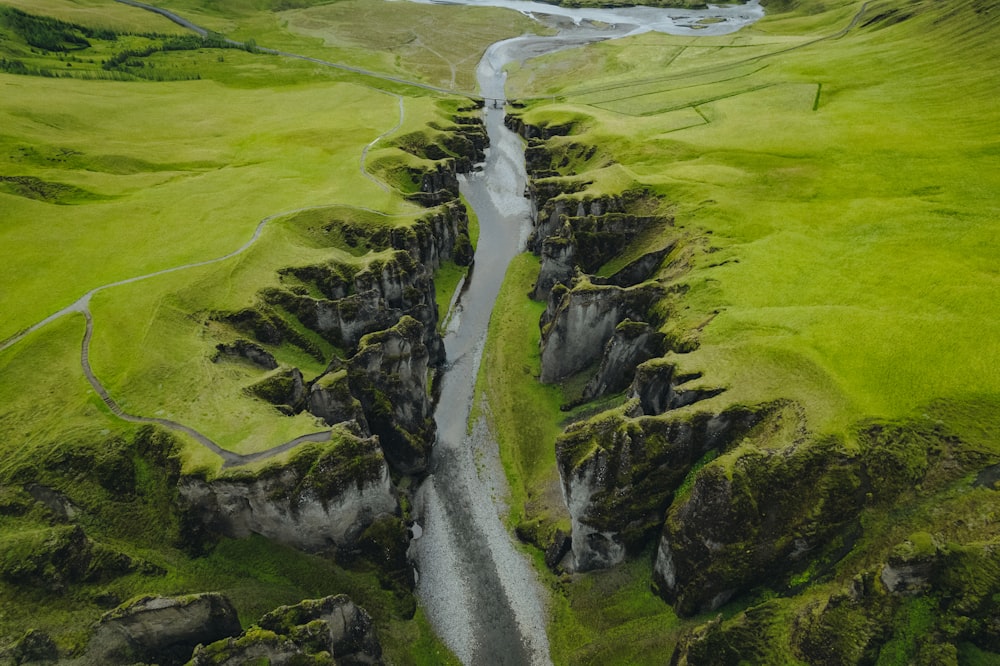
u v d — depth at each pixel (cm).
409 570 6031
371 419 6988
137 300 7456
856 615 4350
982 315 6172
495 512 6819
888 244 7900
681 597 5172
